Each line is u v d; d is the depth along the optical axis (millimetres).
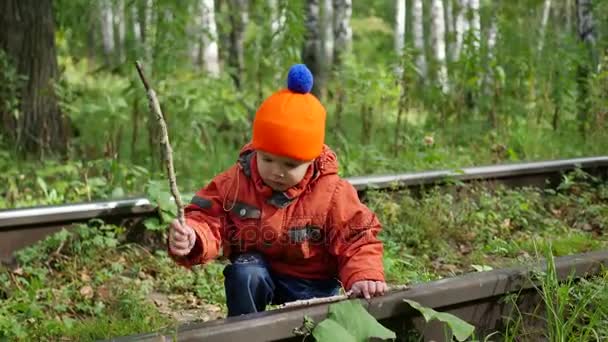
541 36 13875
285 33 10172
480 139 11078
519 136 10656
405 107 10406
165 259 5359
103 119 9891
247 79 11211
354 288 3135
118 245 5457
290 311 2977
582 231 6531
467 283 3438
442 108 11789
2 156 8508
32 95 9383
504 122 11469
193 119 8945
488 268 4672
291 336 2939
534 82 12586
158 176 7797
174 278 5121
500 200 6953
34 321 4270
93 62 20062
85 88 13539
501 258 5707
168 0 9312
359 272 3137
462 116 12070
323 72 14805
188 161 8828
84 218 5375
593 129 11375
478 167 7355
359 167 8773
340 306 2975
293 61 10070
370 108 10773
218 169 8570
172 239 2967
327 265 3355
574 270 3760
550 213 7117
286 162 3051
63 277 5074
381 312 3162
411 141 10062
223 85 9891
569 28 22109
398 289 3279
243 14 15203
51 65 9633
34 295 4621
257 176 3205
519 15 15523
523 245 5820
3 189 7355
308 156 3053
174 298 4898
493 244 5910
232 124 10406
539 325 3715
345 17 16266
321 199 3209
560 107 12172
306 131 3018
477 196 7156
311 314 2982
